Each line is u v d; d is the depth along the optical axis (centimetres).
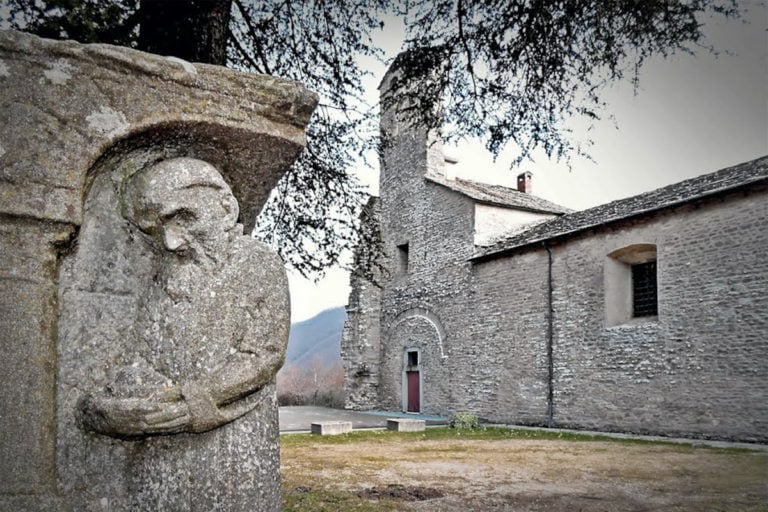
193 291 235
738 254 1173
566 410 1495
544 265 1619
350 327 2395
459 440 1166
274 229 698
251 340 241
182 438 231
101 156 228
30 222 211
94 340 226
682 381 1241
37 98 214
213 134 251
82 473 216
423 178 2167
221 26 523
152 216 233
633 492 589
